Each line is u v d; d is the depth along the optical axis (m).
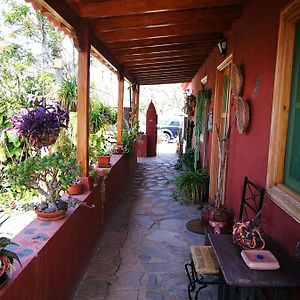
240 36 3.15
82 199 2.69
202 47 4.69
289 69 2.03
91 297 2.40
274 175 2.14
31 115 2.23
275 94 2.10
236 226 1.99
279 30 2.05
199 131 5.92
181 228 3.87
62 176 2.20
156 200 5.13
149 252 3.20
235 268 1.62
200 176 5.15
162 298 2.41
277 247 1.89
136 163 8.24
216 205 3.55
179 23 3.10
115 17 3.02
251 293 1.65
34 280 1.58
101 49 3.69
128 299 2.38
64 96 3.91
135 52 4.65
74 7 2.59
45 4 2.03
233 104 3.38
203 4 2.66
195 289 2.54
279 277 1.54
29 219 2.83
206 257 2.30
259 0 2.53
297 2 1.80
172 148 13.03
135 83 7.93
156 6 2.62
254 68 2.65
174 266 2.91
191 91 8.63
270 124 2.22
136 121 7.77
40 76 4.09
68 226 2.20
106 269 2.84
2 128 3.22
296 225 1.72
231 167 3.50
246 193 2.80
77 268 2.49
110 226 3.93
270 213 2.15
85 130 2.96
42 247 1.71
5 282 1.32
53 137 2.29
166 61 5.73
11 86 3.70
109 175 4.02
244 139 2.93
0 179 3.01
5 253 1.34
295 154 1.95
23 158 3.37
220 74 4.48
